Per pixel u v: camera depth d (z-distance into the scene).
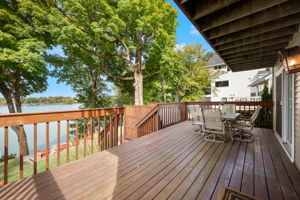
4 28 5.27
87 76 10.30
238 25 1.83
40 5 6.26
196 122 3.91
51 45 7.14
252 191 1.45
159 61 8.29
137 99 8.95
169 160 2.21
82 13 6.33
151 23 7.33
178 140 3.27
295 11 1.46
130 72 10.68
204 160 2.21
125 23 7.41
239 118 4.10
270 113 4.58
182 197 1.36
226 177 1.72
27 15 6.14
